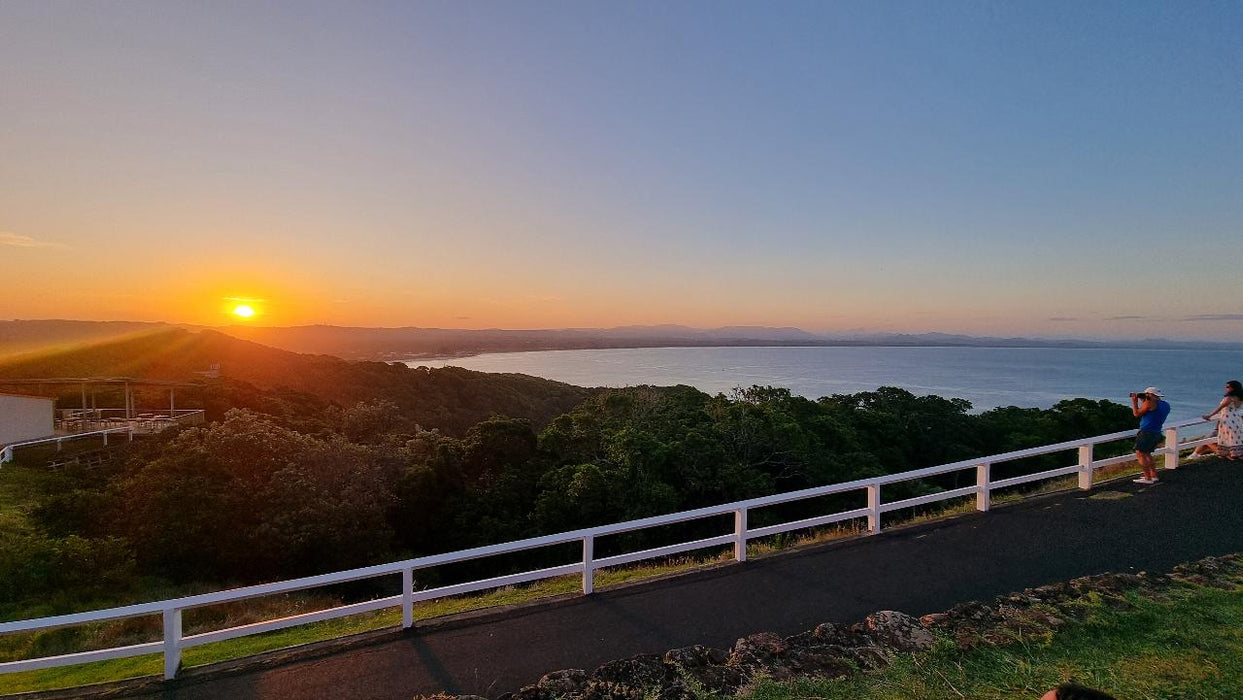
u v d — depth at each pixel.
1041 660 5.44
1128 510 9.53
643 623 6.33
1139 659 5.44
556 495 21.00
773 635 5.91
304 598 13.64
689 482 21.45
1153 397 10.89
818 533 10.16
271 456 22.53
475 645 5.92
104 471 23.36
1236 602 6.41
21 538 15.20
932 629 5.95
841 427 29.92
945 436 37.03
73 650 9.72
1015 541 8.40
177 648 5.54
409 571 6.29
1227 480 10.87
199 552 17.70
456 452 26.53
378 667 5.55
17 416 28.72
